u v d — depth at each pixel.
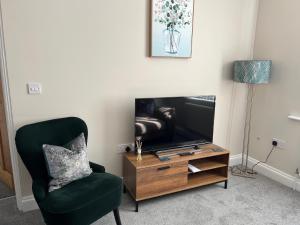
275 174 2.95
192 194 2.62
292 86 2.71
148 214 2.27
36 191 1.77
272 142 2.98
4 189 2.68
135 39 2.47
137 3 2.40
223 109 3.15
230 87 3.13
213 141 3.18
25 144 1.90
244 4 2.96
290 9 2.66
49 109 2.24
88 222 1.74
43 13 2.06
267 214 2.30
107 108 2.48
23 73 2.09
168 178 2.39
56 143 2.10
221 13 2.86
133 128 2.64
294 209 2.38
